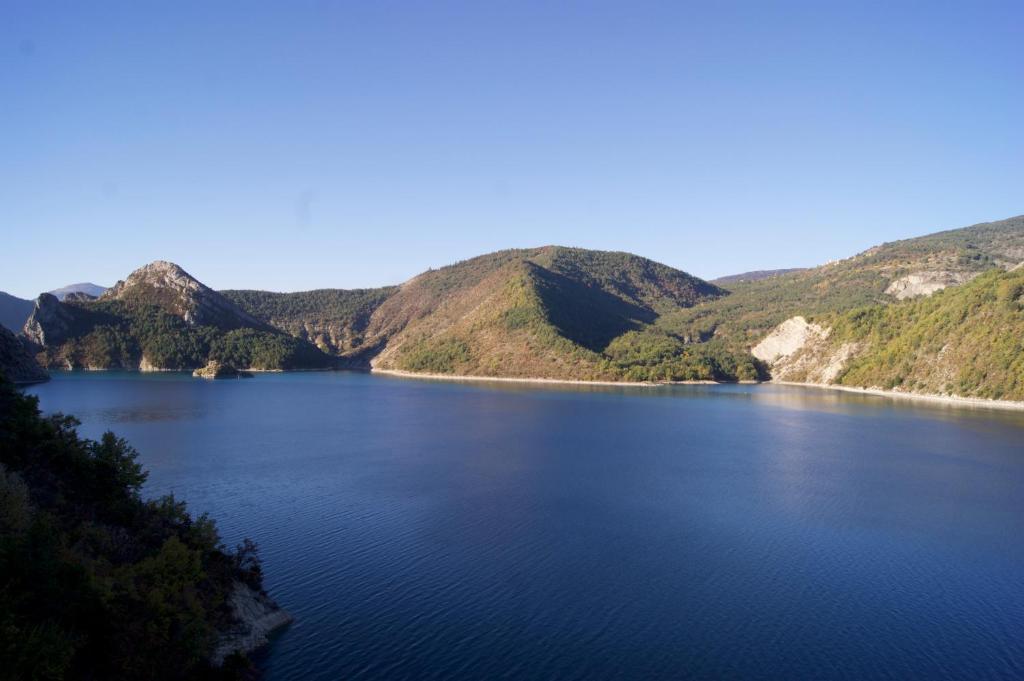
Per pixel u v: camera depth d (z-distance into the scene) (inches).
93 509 1684.3
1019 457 3873.0
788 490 2999.5
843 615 1718.8
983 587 1895.9
